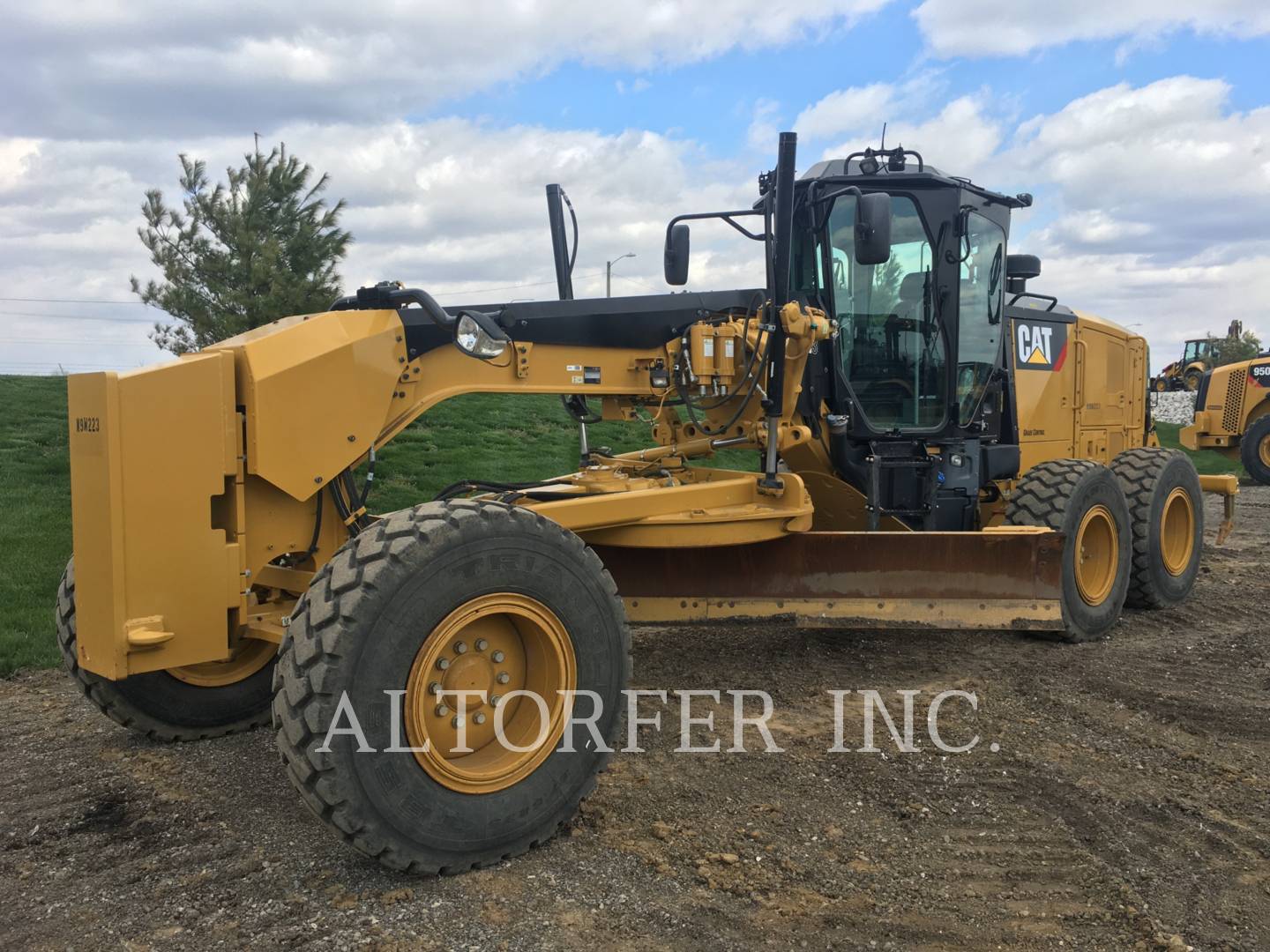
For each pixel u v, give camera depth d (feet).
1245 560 29.78
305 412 11.77
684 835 10.97
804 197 18.26
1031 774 12.73
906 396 19.08
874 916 9.32
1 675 17.66
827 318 17.67
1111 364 27.12
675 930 9.04
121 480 10.48
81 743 14.29
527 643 10.97
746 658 18.33
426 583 9.77
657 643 19.52
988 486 22.15
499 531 10.37
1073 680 16.81
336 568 9.77
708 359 15.93
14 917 9.39
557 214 17.38
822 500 19.70
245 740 14.40
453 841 9.93
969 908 9.48
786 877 10.05
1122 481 22.52
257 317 45.06
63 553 25.57
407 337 13.19
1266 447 56.24
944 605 16.49
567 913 9.32
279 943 8.83
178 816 11.68
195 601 11.10
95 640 10.84
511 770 10.38
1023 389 22.71
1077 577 19.21
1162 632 20.65
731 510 15.42
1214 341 104.83
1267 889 9.89
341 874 10.14
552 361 14.97
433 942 8.80
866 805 11.84
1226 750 13.66
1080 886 9.93
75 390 10.92
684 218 17.12
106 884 10.00
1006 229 20.62
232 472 11.35
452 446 47.88
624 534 14.46
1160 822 11.39
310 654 9.29
